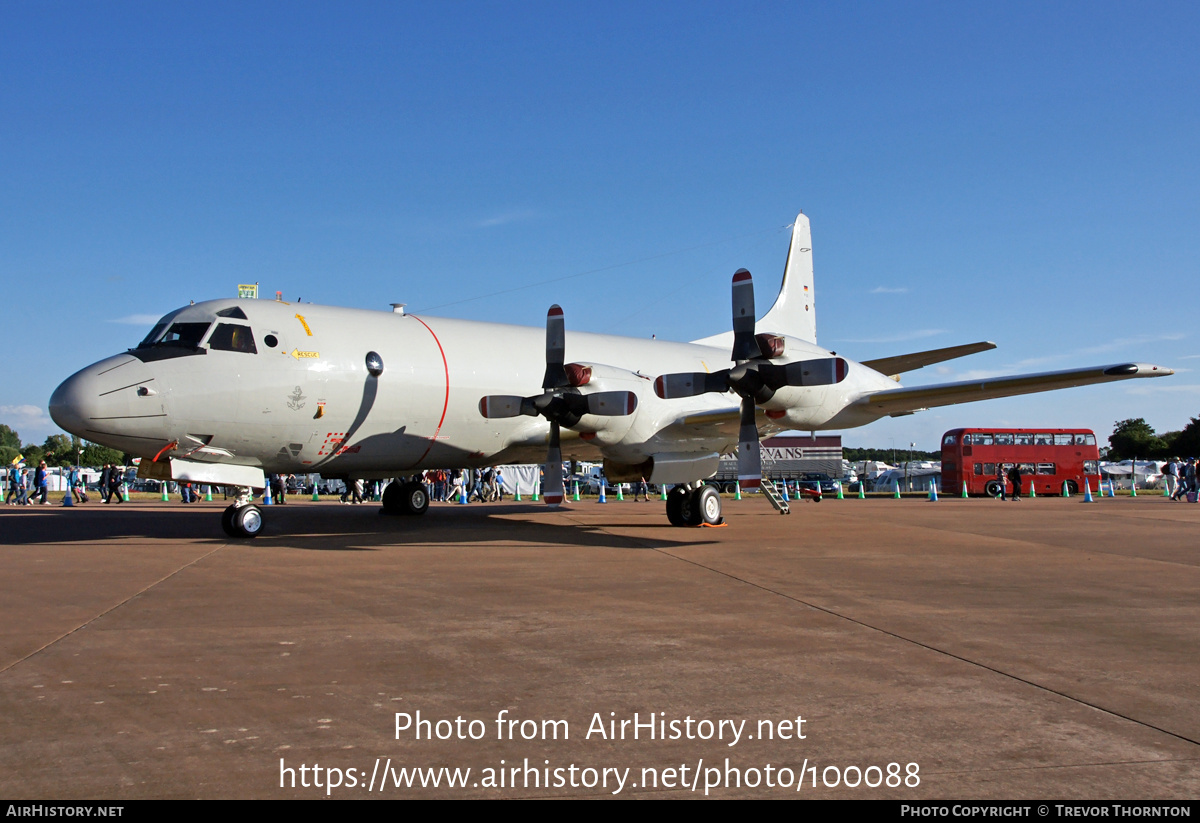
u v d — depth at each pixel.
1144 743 4.18
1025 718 4.56
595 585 9.08
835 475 47.69
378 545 13.11
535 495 41.66
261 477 14.59
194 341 13.41
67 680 5.28
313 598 8.23
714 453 16.55
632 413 13.80
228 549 12.59
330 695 4.97
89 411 12.22
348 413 14.69
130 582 9.26
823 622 7.09
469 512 22.64
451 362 16.03
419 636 6.54
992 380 14.02
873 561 11.22
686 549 12.62
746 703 4.83
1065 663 5.72
